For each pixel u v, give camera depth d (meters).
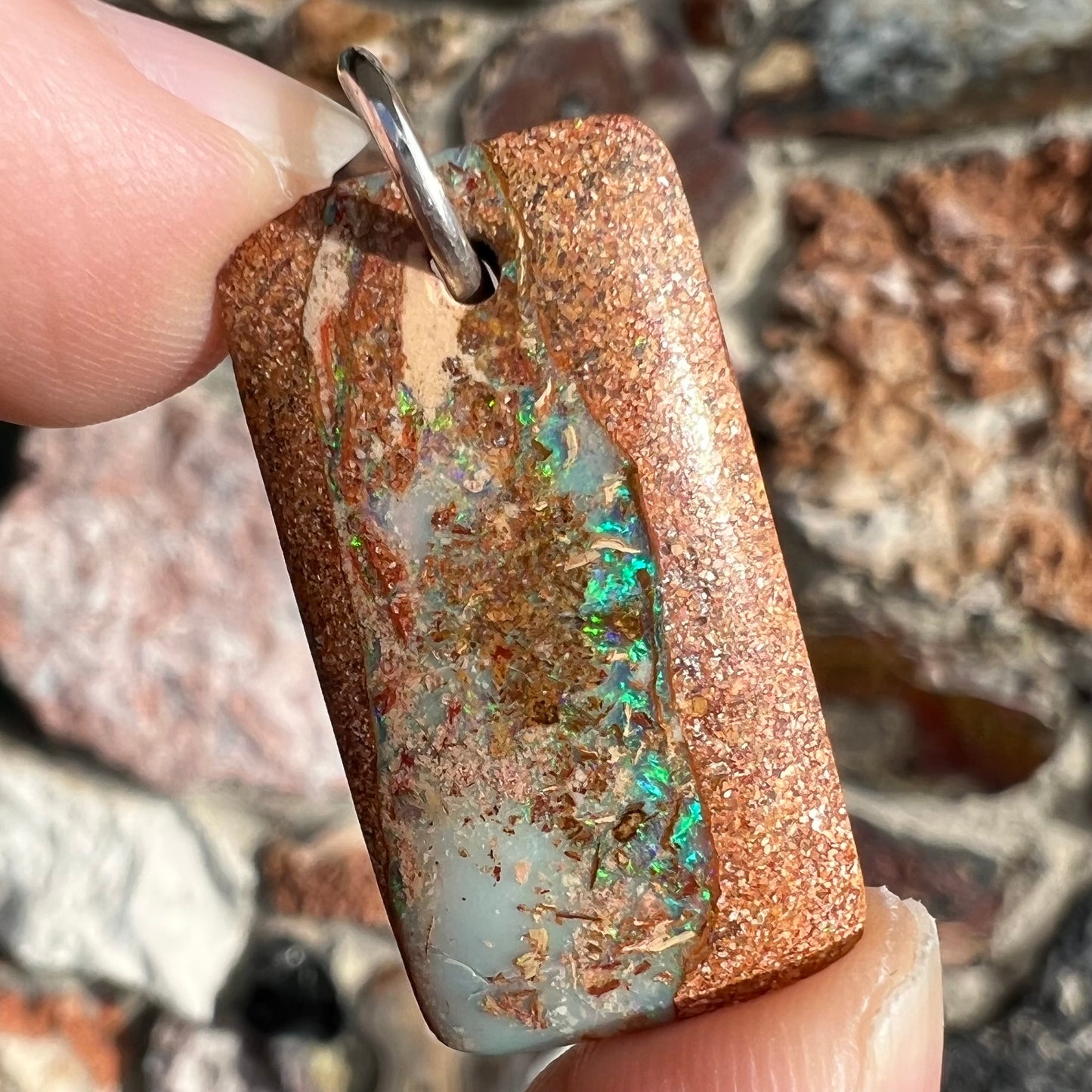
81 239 0.05
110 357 0.05
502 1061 0.07
